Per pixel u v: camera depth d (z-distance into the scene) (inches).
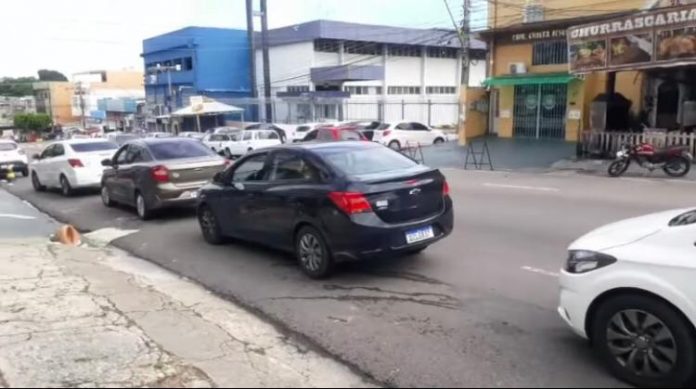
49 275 282.0
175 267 303.6
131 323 210.7
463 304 223.9
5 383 159.8
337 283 258.5
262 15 1776.6
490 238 331.0
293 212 273.4
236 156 1180.5
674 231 153.9
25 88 4439.0
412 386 159.6
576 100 918.4
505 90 1031.6
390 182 256.1
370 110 1825.8
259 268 291.0
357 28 1918.1
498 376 163.3
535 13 964.0
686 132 722.2
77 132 2498.8
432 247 314.5
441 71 2159.2
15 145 888.3
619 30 703.7
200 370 169.2
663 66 680.4
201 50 2022.6
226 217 329.7
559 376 162.4
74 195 628.1
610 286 156.3
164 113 2228.1
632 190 506.6
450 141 1165.1
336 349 185.6
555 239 323.0
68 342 190.1
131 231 413.4
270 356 182.7
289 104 1851.6
